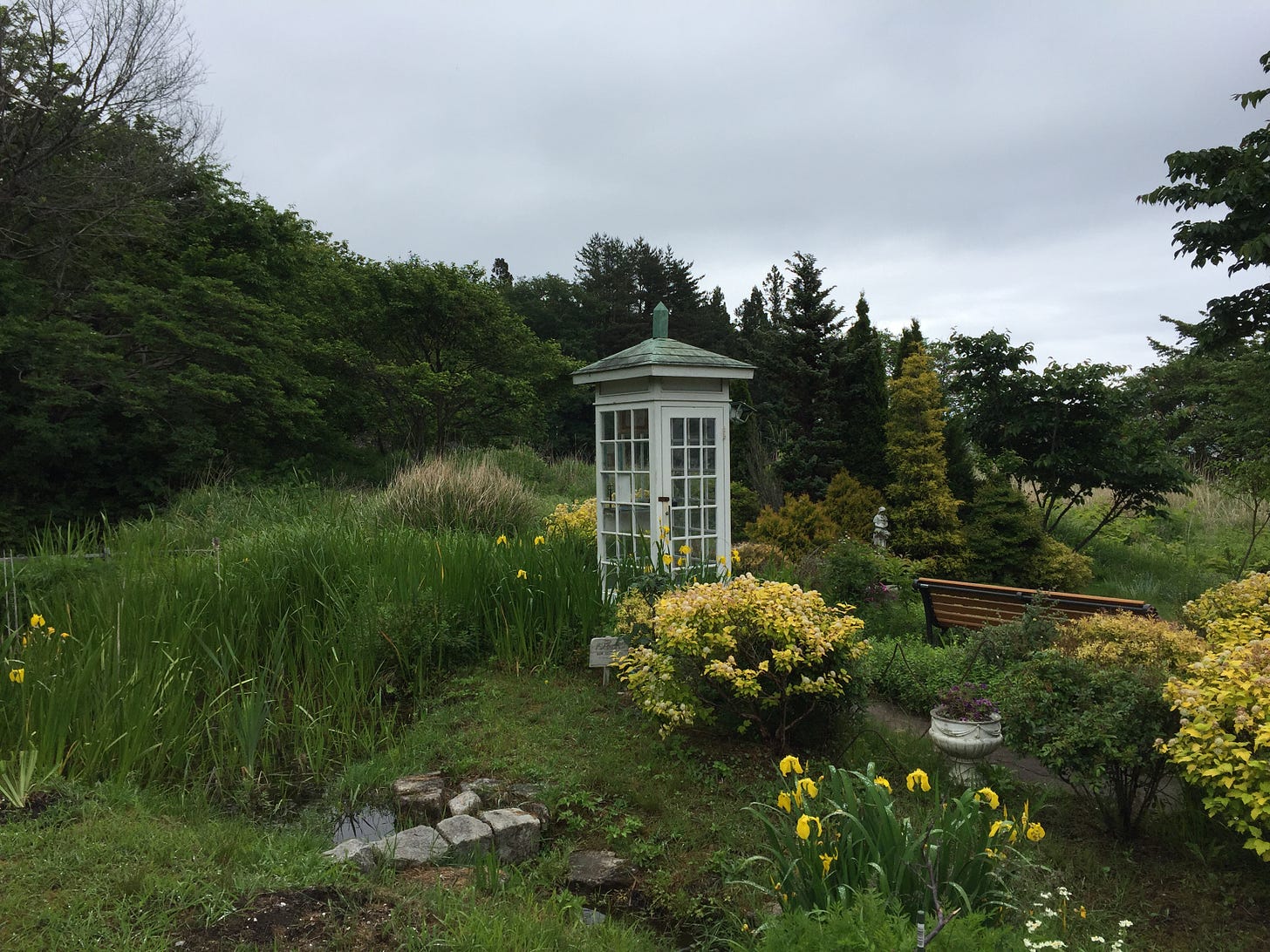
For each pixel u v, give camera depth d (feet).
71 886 8.37
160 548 24.70
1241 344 38.32
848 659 14.01
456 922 8.28
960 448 40.50
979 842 8.55
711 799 12.60
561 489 56.08
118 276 49.26
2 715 12.67
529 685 17.44
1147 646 12.34
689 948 9.16
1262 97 26.76
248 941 7.74
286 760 14.48
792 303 44.11
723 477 22.20
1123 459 36.70
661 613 14.55
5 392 42.11
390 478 52.31
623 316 145.28
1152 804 12.41
